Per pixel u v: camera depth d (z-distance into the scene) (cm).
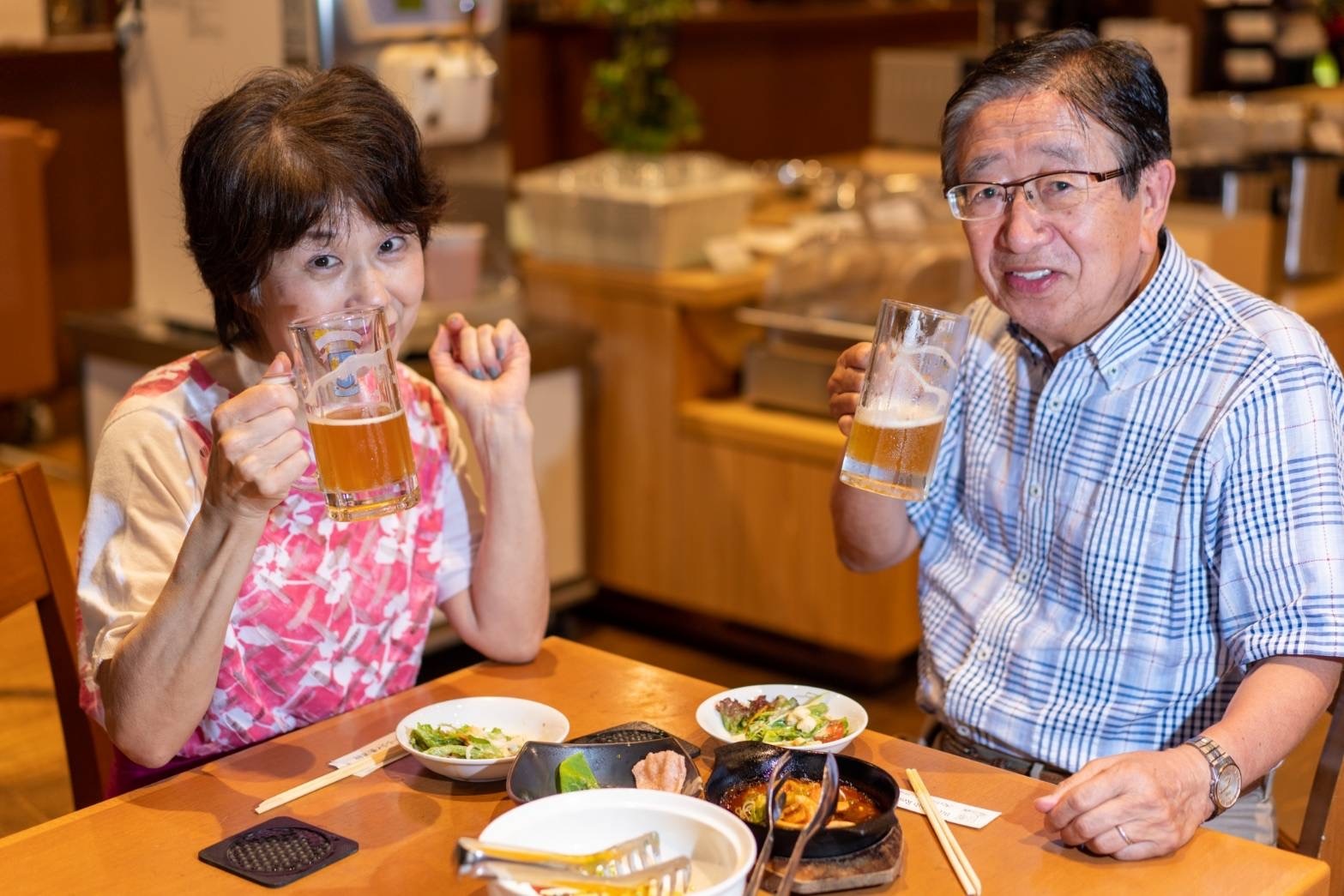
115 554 151
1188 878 123
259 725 159
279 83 146
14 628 366
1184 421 159
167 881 123
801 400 344
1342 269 371
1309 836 151
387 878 123
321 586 159
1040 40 156
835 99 786
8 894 121
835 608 338
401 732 144
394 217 147
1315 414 152
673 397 355
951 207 162
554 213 367
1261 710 142
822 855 120
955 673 176
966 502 183
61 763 298
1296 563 150
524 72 635
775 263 349
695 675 356
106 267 553
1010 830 131
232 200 142
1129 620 163
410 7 307
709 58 701
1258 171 357
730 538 354
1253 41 528
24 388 475
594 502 376
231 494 131
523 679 166
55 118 525
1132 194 156
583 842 120
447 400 178
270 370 140
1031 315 161
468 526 176
